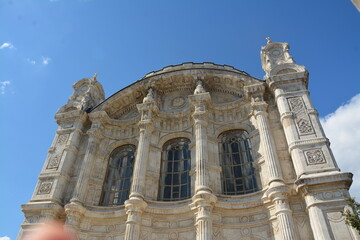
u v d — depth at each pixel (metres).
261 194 21.95
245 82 28.89
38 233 22.17
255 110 26.06
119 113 32.31
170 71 31.61
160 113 29.67
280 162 22.98
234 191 23.89
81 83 34.03
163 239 21.78
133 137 29.36
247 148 26.11
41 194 24.69
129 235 20.97
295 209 20.00
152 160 26.50
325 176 19.03
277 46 29.88
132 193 23.23
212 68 30.92
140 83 31.73
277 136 24.59
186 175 25.78
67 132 29.06
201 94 28.36
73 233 22.09
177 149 27.86
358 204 15.20
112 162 28.50
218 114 28.72
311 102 24.41
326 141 21.34
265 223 20.52
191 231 21.61
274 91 26.09
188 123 28.78
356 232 16.84
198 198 21.45
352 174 18.84
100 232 22.92
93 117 29.97
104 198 25.91
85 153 27.55
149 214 22.73
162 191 25.17
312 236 18.75
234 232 20.91
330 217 17.77
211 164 24.86
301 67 26.61
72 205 22.94
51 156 27.45
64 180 25.80
